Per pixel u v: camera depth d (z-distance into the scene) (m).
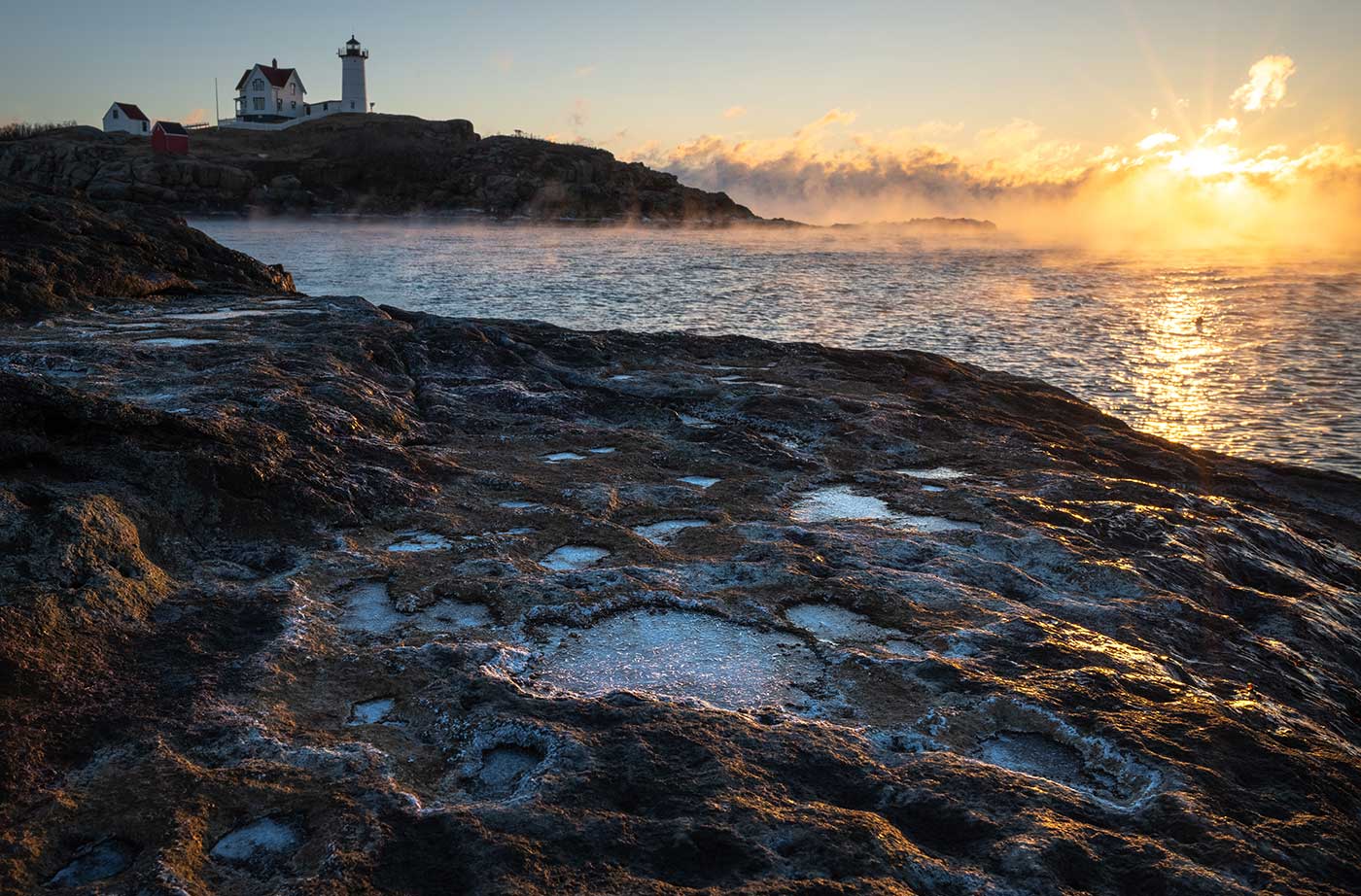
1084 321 47.47
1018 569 7.28
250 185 128.50
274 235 101.62
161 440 7.54
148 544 6.48
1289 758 4.59
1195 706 5.11
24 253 16.56
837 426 11.67
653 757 4.36
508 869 3.59
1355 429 24.19
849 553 7.37
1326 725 5.80
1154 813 4.11
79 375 10.52
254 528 7.19
